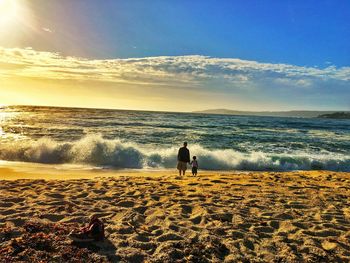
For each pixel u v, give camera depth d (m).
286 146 31.44
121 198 9.23
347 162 23.31
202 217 7.69
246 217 7.85
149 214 7.96
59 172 16.41
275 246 6.37
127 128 43.41
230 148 28.61
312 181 13.66
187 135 37.19
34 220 6.91
